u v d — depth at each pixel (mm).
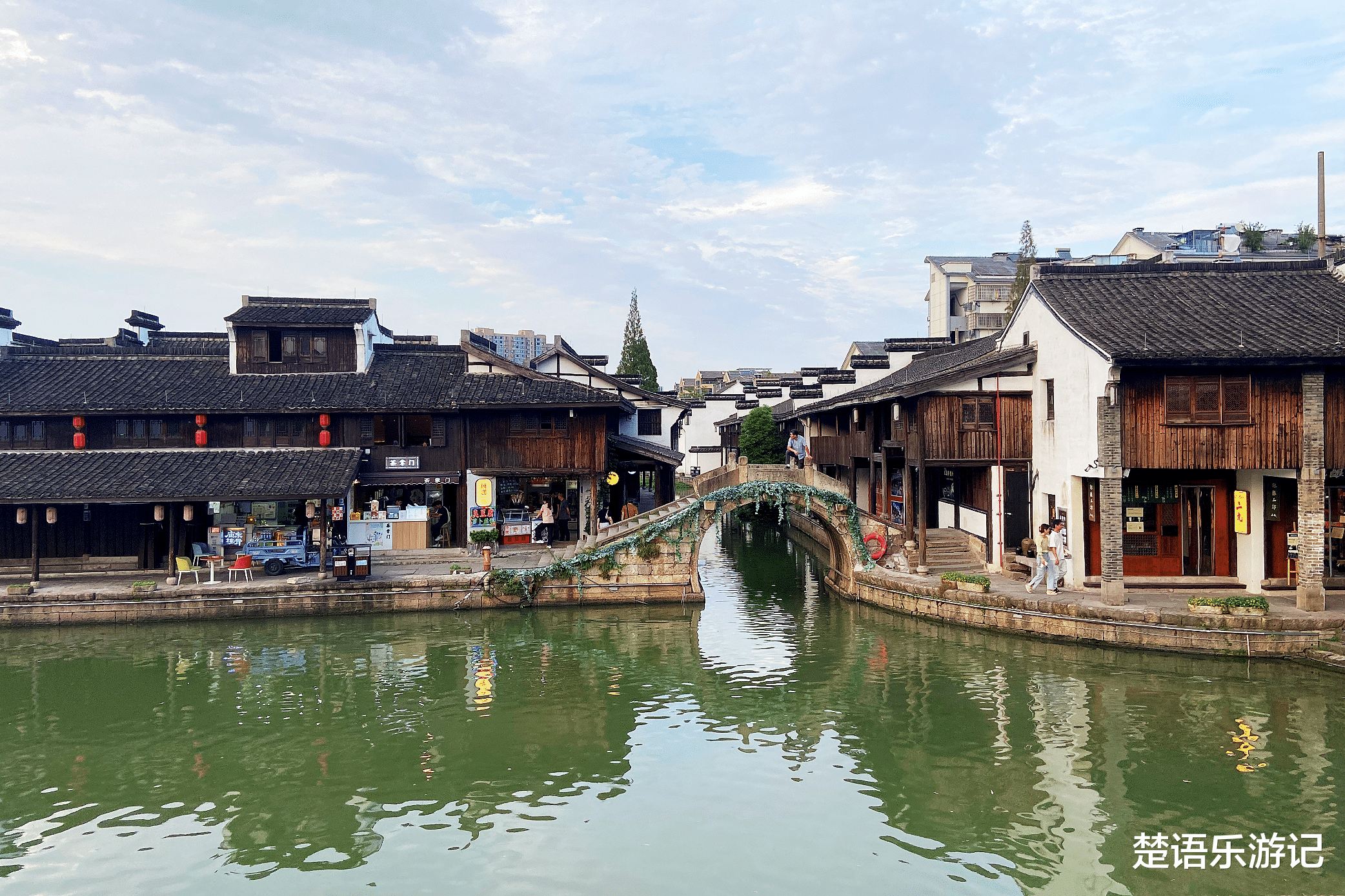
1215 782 12727
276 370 30875
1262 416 19234
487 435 29312
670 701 17219
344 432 29125
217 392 29078
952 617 22250
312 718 16297
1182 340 19391
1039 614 20203
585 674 19000
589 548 25781
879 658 19750
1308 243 47250
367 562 24828
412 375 31016
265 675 19000
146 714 16547
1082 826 11633
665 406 39344
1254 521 21031
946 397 24609
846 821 12031
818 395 47594
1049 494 23312
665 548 25828
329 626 23219
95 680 18672
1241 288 22266
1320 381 18953
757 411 49375
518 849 11367
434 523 29594
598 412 29156
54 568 26922
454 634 22484
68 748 14945
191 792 13258
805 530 42406
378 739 15281
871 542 26984
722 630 22953
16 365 29469
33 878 10812
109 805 12867
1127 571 22172
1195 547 22047
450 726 15898
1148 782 12812
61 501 23969
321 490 24797
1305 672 17281
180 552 27625
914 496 29016
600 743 15039
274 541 26266
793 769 13828
